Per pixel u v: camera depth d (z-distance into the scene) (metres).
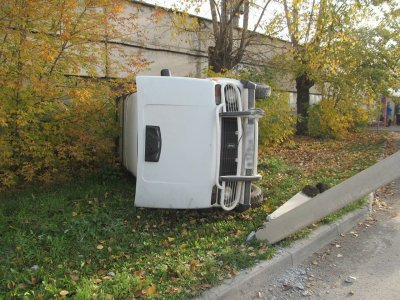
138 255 4.42
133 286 3.67
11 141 6.30
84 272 4.00
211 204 5.17
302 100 15.80
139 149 5.04
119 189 6.88
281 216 4.68
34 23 5.93
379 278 4.21
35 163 6.57
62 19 5.90
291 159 10.60
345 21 12.62
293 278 4.24
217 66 11.13
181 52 12.45
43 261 4.18
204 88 5.02
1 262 4.07
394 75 14.27
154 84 5.01
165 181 5.07
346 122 16.03
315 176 8.37
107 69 7.09
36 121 6.34
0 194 6.32
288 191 7.02
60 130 6.68
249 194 5.43
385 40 13.80
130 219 5.49
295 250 4.60
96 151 7.18
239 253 4.43
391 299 3.80
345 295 3.89
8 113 5.94
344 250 4.95
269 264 4.23
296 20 12.39
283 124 10.50
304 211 4.55
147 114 5.01
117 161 7.79
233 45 11.96
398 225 5.79
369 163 9.72
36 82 5.82
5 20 5.63
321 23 12.41
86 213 5.60
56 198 6.13
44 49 5.53
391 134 18.92
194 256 4.39
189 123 5.01
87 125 6.86
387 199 7.20
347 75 14.00
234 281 3.87
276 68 13.26
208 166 5.05
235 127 5.24
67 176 7.16
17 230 4.84
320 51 12.73
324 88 15.14
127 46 10.53
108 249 4.50
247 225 5.32
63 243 4.57
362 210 6.08
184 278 3.87
